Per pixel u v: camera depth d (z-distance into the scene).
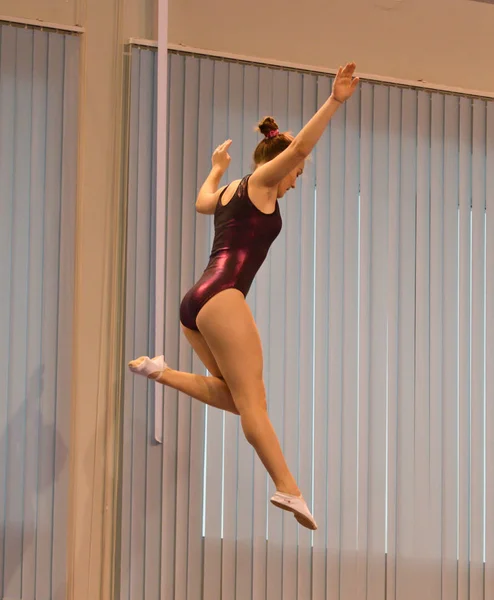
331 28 10.47
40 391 9.06
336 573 9.77
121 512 9.12
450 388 10.34
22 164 9.09
